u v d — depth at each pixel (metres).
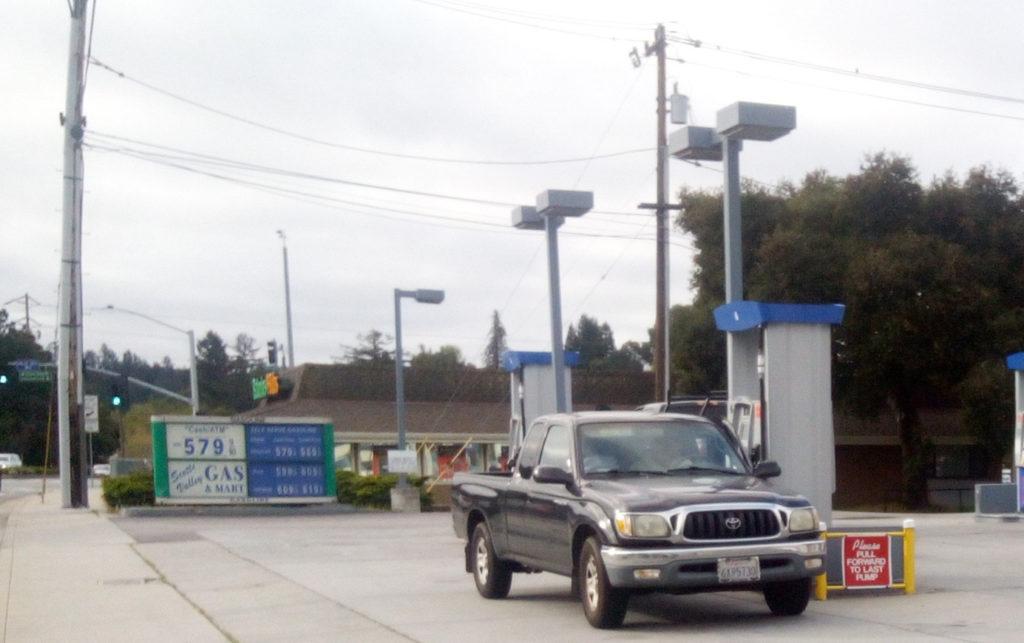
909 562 13.19
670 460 12.16
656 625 11.53
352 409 47.44
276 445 32.16
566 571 11.87
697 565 10.72
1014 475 26.16
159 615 13.44
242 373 117.00
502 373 51.09
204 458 31.52
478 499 14.02
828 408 14.52
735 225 17.30
